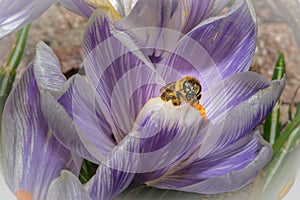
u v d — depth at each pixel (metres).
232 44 0.29
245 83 0.28
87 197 0.27
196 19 0.29
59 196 0.27
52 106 0.27
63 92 0.27
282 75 0.31
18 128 0.29
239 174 0.28
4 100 0.30
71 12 0.29
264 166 0.31
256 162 0.28
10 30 0.30
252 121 0.28
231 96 0.29
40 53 0.28
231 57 0.29
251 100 0.28
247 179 0.28
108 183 0.27
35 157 0.29
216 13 0.29
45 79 0.28
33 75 0.29
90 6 0.29
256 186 0.31
